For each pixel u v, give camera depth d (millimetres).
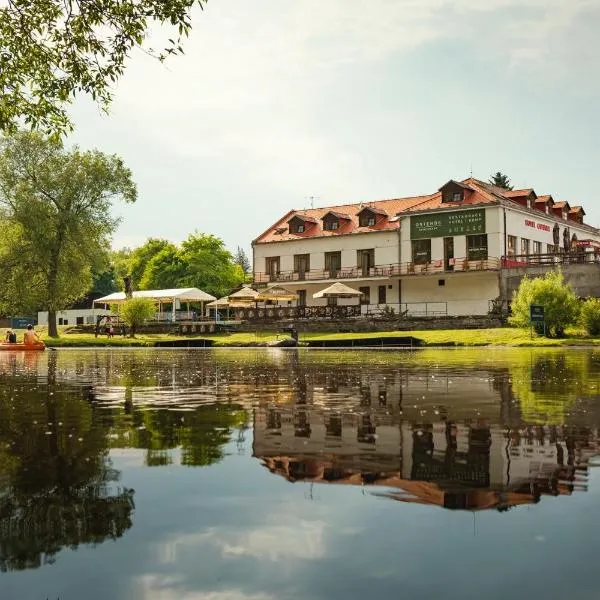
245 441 5754
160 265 87812
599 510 3531
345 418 7168
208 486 4145
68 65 11289
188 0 10672
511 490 3969
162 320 58281
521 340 32500
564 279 44562
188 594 2551
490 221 49312
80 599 2527
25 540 3162
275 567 2801
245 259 151250
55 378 14219
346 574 2717
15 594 2578
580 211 62469
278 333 46438
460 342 33469
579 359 19297
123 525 3367
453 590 2559
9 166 48406
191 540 3133
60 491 4051
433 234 51969
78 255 50156
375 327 44656
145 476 4441
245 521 3406
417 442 5609
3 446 5613
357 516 3471
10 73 11414
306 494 3924
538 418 6965
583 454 5035
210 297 59156
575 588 2564
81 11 10789
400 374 13883
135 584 2652
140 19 10773
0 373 16266
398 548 2984
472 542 3051
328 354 26484
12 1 11023
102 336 51656
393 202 59719
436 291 51969
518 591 2539
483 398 8969
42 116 11750
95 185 49938
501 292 47500
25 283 49281
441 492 3941
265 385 11609
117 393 10477
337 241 56875
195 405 8602
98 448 5488
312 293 58062
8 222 49094
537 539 3082
